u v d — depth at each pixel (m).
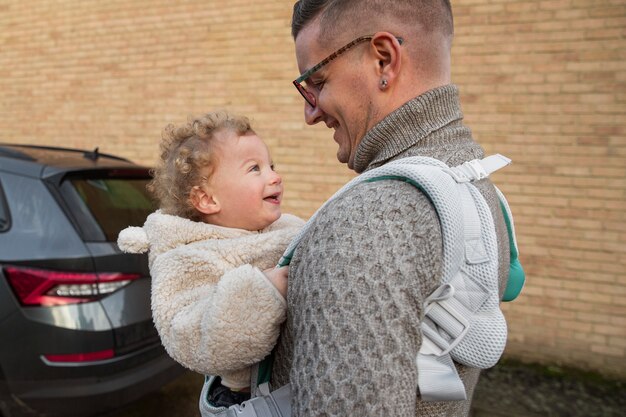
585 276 3.81
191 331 0.95
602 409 3.39
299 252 0.81
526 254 3.96
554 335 3.90
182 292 1.06
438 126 0.92
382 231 0.74
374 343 0.69
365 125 0.97
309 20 0.99
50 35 5.86
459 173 0.85
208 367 0.93
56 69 5.86
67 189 2.74
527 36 3.87
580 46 3.72
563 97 3.79
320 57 0.97
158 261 1.11
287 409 0.89
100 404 2.62
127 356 2.67
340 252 0.73
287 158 4.82
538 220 3.91
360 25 0.92
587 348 3.82
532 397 3.52
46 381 2.54
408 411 0.69
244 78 4.95
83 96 5.75
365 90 0.94
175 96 5.28
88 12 5.64
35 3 5.91
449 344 0.79
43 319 2.52
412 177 0.78
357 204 0.77
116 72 5.55
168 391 3.41
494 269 0.80
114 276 2.65
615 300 3.74
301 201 4.79
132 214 2.95
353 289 0.71
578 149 3.78
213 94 5.09
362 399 0.67
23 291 2.54
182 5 5.17
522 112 3.92
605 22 3.64
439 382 0.78
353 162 1.03
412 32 0.90
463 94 4.09
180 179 1.20
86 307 2.56
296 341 0.76
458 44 4.07
